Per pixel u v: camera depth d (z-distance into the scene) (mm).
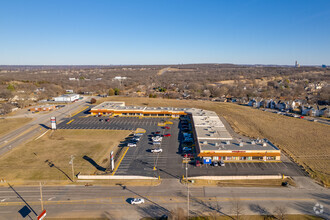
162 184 62719
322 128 116625
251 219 48531
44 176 67375
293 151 87125
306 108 149750
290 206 53125
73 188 61031
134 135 101938
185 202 54812
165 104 173500
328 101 180625
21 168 72375
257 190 59938
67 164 75125
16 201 55531
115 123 123125
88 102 182750
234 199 55906
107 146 91250
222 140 84688
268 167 72312
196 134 90375
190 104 172750
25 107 163750
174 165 73688
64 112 148875
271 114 146625
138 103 177125
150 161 76625
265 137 103188
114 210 52062
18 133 107250
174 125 119250
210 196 57156
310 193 58656
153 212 51375
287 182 63500
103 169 71625
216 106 166625
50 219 49094
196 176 66562
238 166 72875
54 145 92375
